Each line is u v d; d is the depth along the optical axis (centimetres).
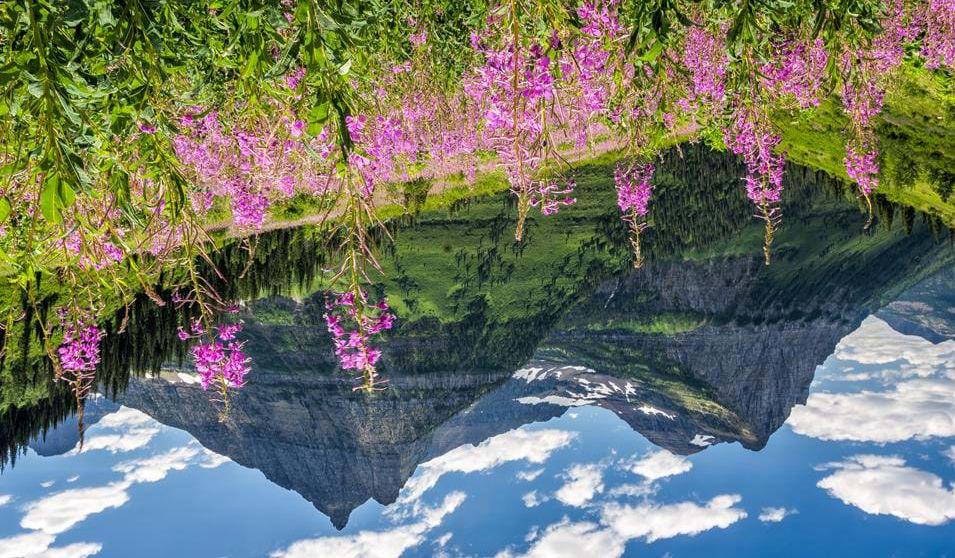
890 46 1209
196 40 500
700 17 858
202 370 808
